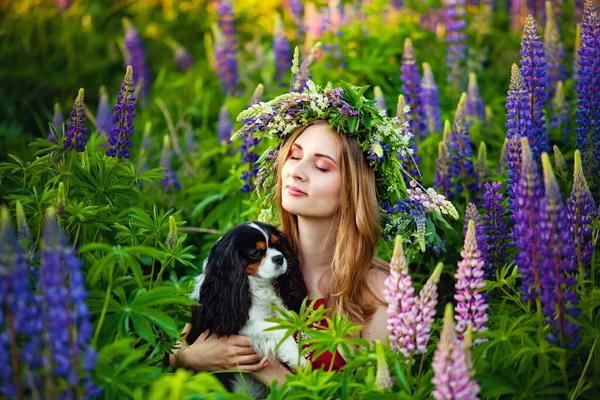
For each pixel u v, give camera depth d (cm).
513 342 388
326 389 371
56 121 679
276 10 1122
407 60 657
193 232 668
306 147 466
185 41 1104
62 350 308
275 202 517
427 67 686
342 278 459
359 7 929
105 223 458
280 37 850
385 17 895
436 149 662
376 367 371
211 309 447
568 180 564
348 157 466
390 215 489
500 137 677
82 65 982
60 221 424
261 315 454
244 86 941
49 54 996
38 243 428
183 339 467
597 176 524
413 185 482
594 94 524
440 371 326
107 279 412
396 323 372
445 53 839
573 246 412
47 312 312
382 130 470
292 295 464
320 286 477
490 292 480
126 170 512
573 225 420
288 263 464
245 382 423
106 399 341
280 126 483
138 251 369
